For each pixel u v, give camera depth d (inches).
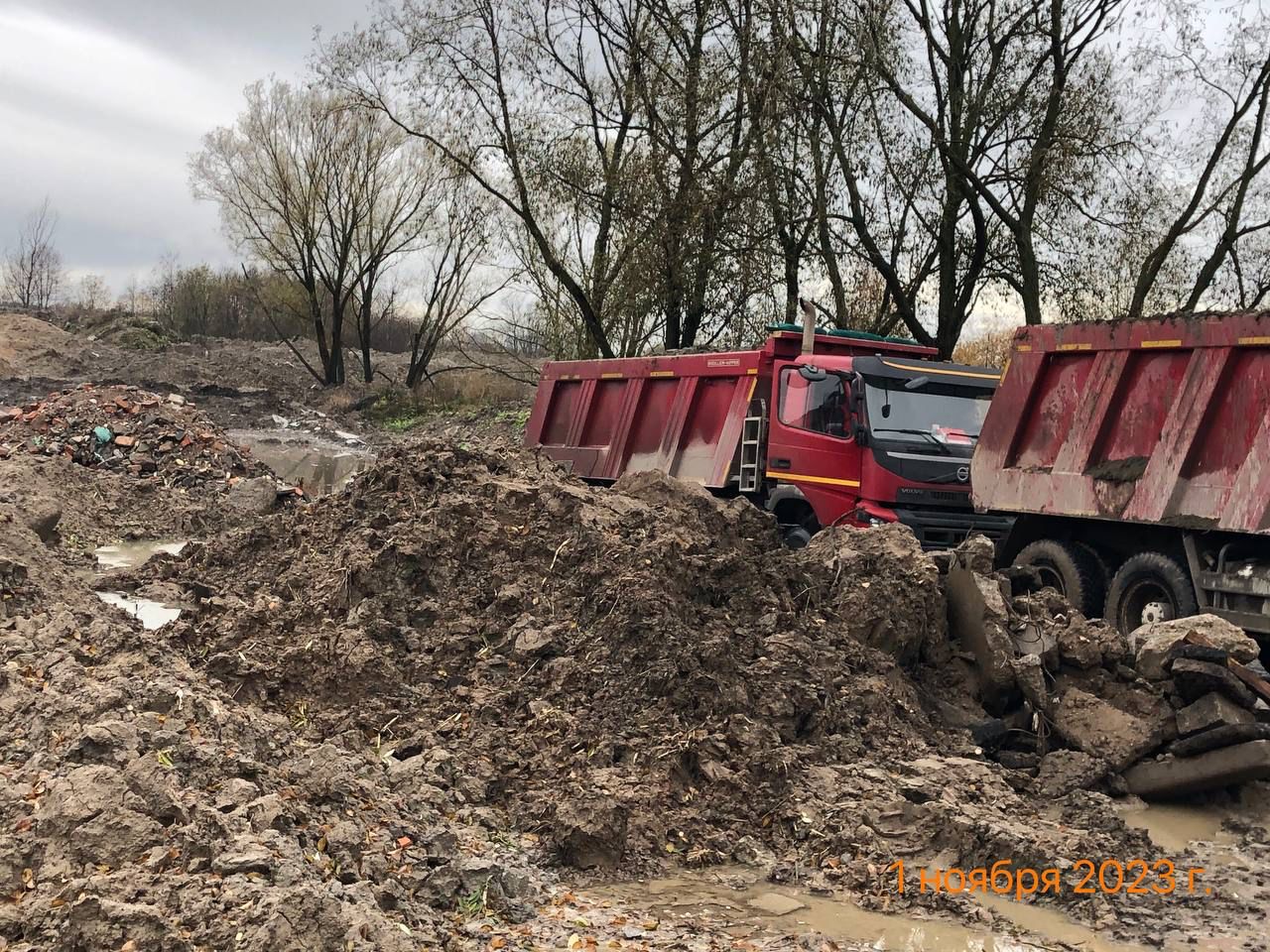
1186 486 412.8
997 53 925.2
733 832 259.6
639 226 1031.6
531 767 274.7
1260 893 237.9
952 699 334.6
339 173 1844.2
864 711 309.3
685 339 1055.0
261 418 1652.3
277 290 2140.7
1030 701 323.3
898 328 1041.5
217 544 450.6
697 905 226.7
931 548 509.0
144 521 663.1
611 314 1090.1
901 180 938.7
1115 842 259.9
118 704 233.6
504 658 314.2
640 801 257.8
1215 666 301.9
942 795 268.5
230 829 193.3
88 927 164.6
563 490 374.3
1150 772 300.5
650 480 410.6
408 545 349.1
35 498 573.3
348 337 2471.7
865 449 514.6
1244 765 287.0
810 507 538.9
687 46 1048.2
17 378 1708.9
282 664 304.5
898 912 227.6
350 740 275.7
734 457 581.0
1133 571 435.8
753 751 278.8
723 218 976.9
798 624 330.0
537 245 1176.2
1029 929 221.5
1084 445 451.5
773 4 933.2
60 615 314.0
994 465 490.9
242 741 236.4
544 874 234.8
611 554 336.8
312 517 424.2
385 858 211.5
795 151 957.2
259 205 1893.5
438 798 252.4
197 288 2918.3
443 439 415.8
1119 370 439.5
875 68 902.4
